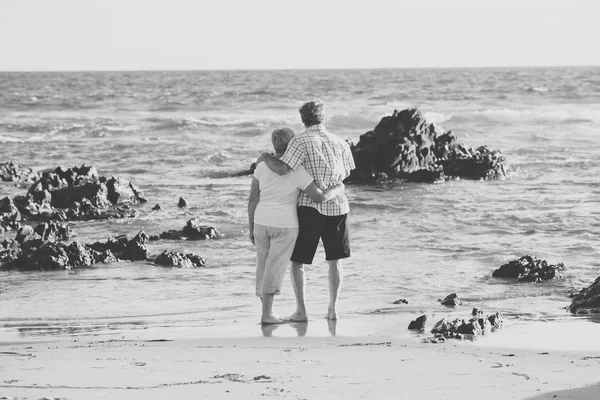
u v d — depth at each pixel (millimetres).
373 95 70500
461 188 21500
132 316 8922
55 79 146625
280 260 8039
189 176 25047
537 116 42188
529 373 5844
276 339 7383
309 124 7934
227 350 6809
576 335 7484
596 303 8906
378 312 8781
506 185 21969
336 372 5855
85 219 17062
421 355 6555
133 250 12758
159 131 40531
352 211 17453
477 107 52938
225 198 19844
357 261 12023
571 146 31578
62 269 11961
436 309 8977
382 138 24203
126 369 5953
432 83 96875
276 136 7910
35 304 9664
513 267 10906
